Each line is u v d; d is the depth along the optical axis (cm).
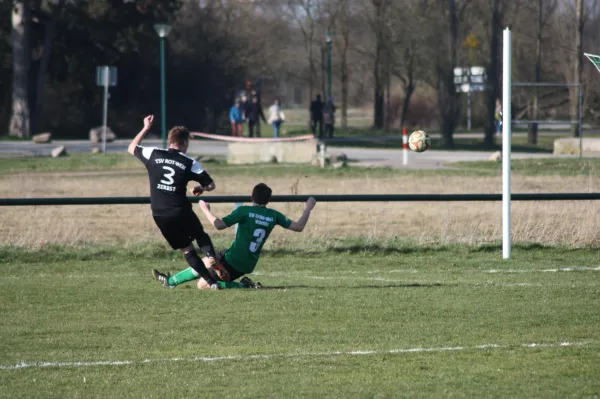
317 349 2378
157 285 3366
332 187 8031
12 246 4306
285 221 3238
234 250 3225
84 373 2153
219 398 1952
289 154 11025
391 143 16112
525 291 3212
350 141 16100
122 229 5225
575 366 2186
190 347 2409
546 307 2920
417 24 18588
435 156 12475
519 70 18888
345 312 2847
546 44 18475
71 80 17812
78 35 17200
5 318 2794
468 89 16112
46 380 2095
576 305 2952
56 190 7806
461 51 17525
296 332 2573
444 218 5391
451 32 16300
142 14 17162
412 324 2673
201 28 19300
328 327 2638
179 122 18725
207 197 4100
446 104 16112
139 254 4184
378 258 4119
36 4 16575
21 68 16400
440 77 16250
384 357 2284
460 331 2578
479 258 4097
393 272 3709
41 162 11038
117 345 2436
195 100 18725
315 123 16175
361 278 3553
